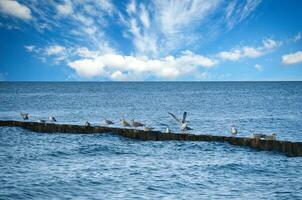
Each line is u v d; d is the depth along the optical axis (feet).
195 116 253.03
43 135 157.69
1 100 407.03
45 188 86.53
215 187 89.71
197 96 503.61
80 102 385.29
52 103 369.30
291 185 91.76
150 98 460.55
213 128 193.98
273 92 611.06
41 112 282.36
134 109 308.60
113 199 80.48
